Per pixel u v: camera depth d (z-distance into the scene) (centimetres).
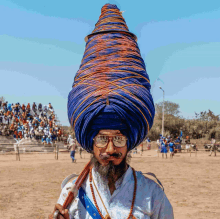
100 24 217
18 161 2317
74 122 203
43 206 801
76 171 1579
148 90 208
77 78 207
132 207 194
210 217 691
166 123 5506
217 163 2092
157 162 2177
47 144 3650
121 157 197
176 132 5606
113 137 194
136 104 192
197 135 5628
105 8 222
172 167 1783
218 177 1334
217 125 5631
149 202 197
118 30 209
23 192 980
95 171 203
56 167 1795
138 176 205
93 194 200
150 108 201
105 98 190
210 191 997
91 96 192
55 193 969
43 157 2830
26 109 4031
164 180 1233
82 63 210
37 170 1619
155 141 4691
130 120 193
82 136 201
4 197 904
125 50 202
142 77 201
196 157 2855
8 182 1191
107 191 199
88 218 199
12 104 3894
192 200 862
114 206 196
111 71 195
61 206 192
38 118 4119
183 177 1327
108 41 204
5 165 1945
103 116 191
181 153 3625
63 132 4375
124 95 190
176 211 745
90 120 193
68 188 208
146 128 203
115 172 198
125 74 195
